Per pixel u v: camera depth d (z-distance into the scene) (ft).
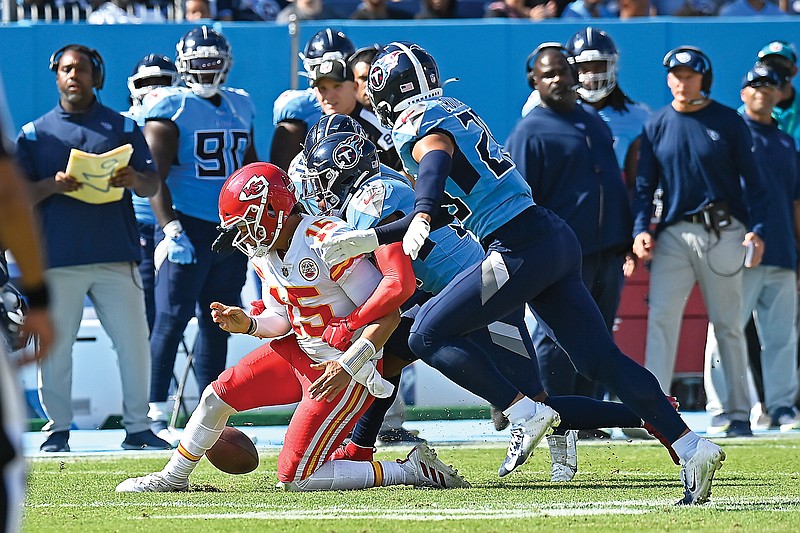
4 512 25.00
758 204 80.07
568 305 50.29
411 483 54.39
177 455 53.93
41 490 55.16
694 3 120.47
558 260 49.62
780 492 51.90
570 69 75.61
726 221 79.77
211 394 53.21
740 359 81.25
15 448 25.49
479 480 58.18
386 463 54.39
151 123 78.23
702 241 80.02
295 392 53.36
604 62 81.10
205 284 80.64
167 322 79.15
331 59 73.15
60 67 74.23
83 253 74.95
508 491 52.80
